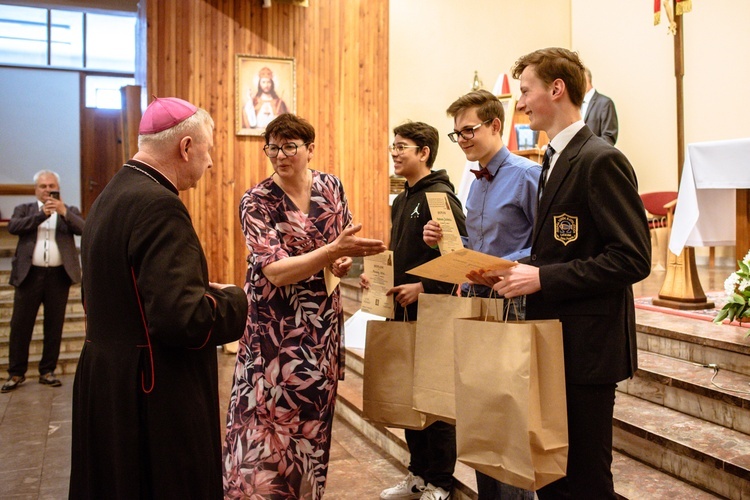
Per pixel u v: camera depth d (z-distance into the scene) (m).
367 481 3.36
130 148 6.48
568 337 1.82
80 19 9.95
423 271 2.05
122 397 1.74
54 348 5.80
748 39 6.81
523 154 6.37
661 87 7.77
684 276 4.17
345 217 2.68
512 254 2.37
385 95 7.04
